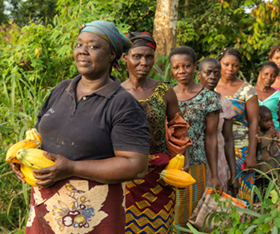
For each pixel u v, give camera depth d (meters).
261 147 3.32
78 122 1.40
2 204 3.02
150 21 5.80
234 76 3.21
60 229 1.39
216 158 2.65
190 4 8.11
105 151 1.41
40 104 3.39
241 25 7.83
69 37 4.36
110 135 1.41
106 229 1.43
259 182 3.38
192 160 2.60
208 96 2.63
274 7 6.29
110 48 1.46
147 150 1.43
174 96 2.21
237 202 2.47
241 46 7.41
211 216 2.26
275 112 3.76
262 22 6.82
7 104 3.40
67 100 1.47
